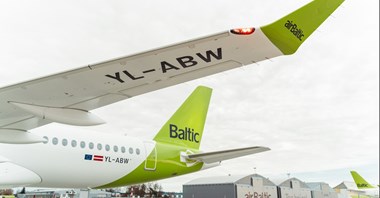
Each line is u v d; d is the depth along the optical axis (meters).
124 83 5.53
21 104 6.02
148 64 4.98
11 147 11.32
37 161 11.88
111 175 14.24
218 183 37.88
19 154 11.45
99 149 13.91
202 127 19.67
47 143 12.29
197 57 4.81
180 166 16.91
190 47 4.57
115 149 14.52
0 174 10.83
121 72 5.18
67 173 12.77
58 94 5.76
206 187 38.75
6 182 10.95
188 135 18.61
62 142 12.77
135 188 64.00
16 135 7.67
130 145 15.22
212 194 37.94
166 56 4.79
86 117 6.46
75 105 6.21
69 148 12.90
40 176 12.09
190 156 17.06
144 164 15.41
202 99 19.88
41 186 12.64
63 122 6.39
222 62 4.94
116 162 14.38
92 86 5.56
